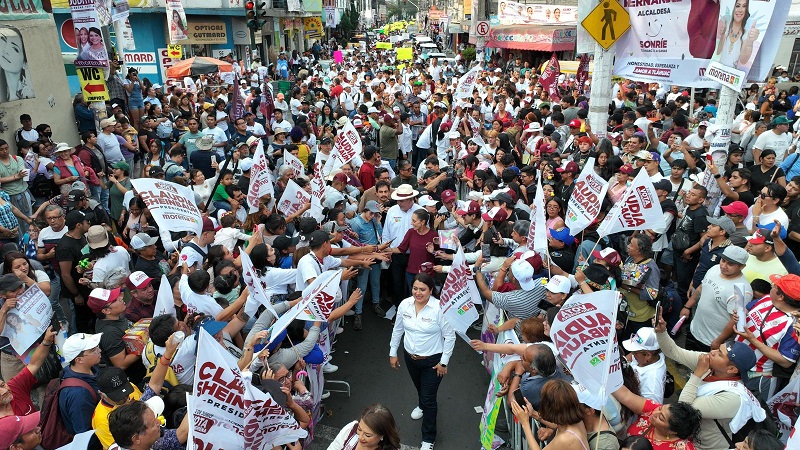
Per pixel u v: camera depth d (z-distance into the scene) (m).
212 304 5.54
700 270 6.74
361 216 8.45
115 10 16.02
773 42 7.78
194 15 31.84
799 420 3.19
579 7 11.91
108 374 4.19
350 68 35.88
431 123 16.22
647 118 13.40
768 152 8.88
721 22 8.66
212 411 3.79
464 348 7.80
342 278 6.54
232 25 34.16
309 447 5.80
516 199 8.52
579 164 9.82
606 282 5.68
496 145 12.02
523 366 4.71
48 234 7.20
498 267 6.82
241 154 10.59
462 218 7.95
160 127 14.98
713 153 8.95
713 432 4.01
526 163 12.41
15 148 11.63
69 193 8.36
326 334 6.40
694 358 4.81
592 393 4.01
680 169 8.66
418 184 9.88
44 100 12.91
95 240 6.58
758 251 5.89
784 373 4.92
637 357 4.63
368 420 3.63
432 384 5.59
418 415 6.29
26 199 9.61
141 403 3.70
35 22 12.74
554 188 9.27
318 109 18.42
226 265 5.98
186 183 9.20
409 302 5.68
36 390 6.26
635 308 5.86
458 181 11.74
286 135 14.45
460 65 40.34
